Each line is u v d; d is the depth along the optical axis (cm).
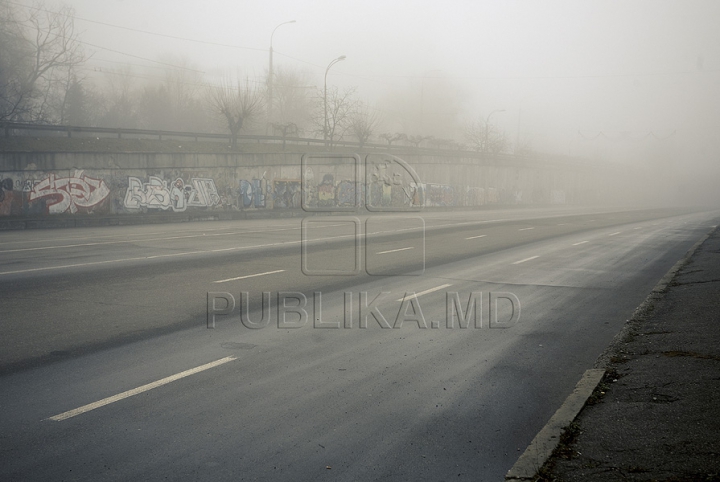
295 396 584
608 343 802
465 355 738
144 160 3222
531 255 1833
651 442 454
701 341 741
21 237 2148
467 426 518
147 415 529
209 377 636
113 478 417
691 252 1844
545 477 410
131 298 1045
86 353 714
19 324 844
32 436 481
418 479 422
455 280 1320
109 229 2588
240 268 1422
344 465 443
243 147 3944
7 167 2703
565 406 545
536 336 838
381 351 750
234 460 447
